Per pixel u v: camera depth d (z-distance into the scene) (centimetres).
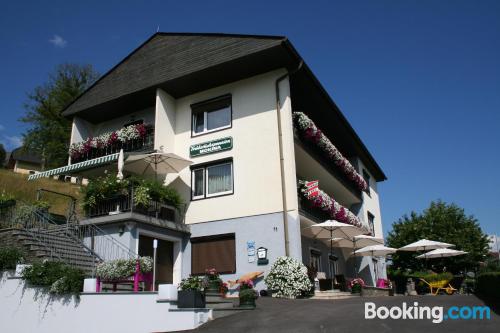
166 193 1741
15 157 6322
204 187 1864
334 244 2217
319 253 2112
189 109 2009
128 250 1516
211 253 1772
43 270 1212
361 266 2638
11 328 1235
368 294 1928
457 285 2439
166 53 2044
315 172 2191
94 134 2294
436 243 2322
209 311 1062
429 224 3584
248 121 1841
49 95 4588
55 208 3075
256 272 1633
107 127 2261
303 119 1889
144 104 2127
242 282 1522
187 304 1031
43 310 1192
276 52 1741
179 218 1852
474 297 1349
